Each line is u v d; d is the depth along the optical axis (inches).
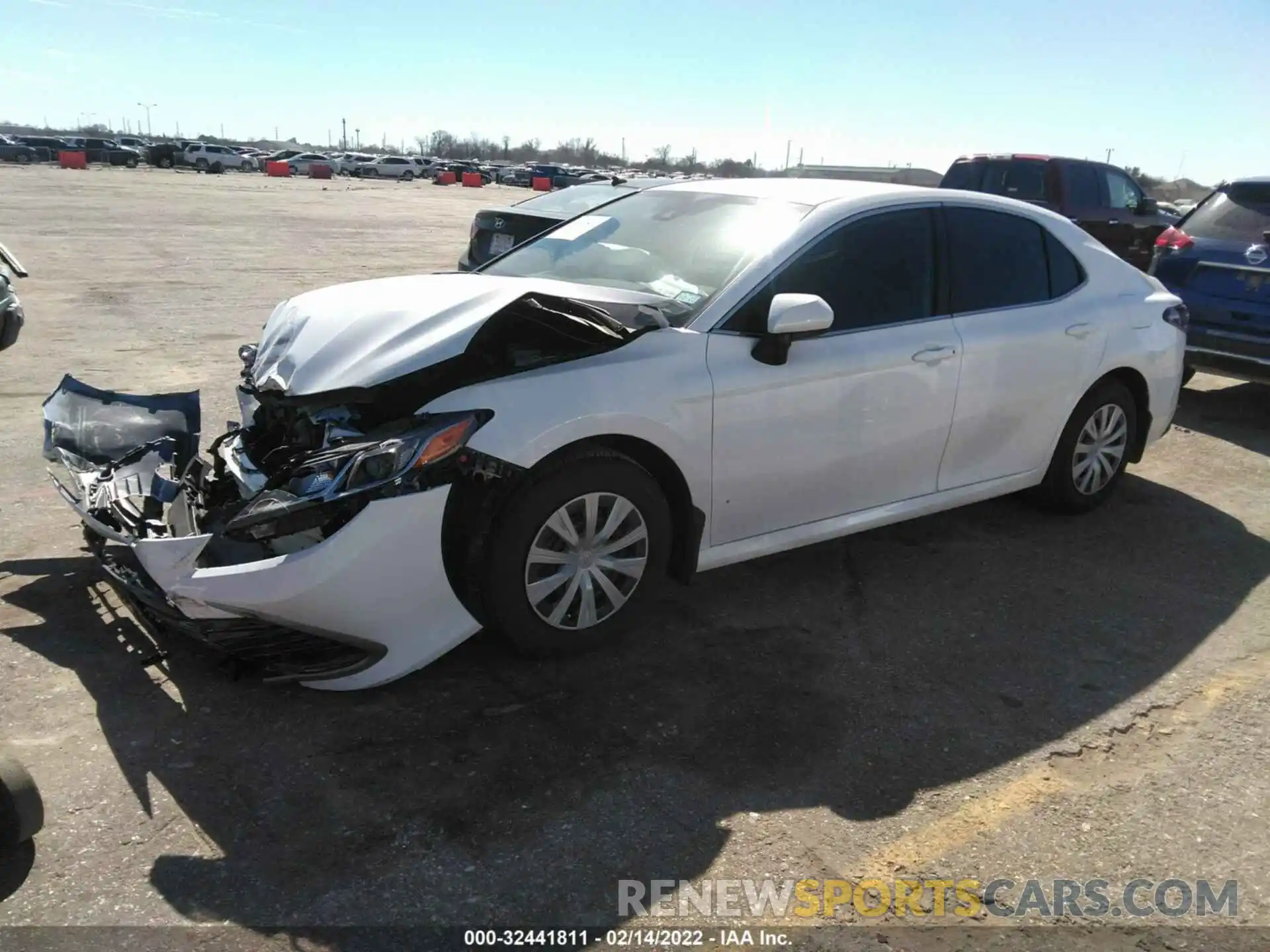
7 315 220.1
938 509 171.8
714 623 148.8
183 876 93.9
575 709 124.0
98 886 92.1
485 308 129.0
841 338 151.0
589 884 95.7
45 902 90.0
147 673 127.0
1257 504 213.5
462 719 120.6
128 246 618.8
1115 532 194.4
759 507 146.6
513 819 103.8
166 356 313.3
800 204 157.9
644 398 129.0
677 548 141.8
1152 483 226.2
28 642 132.8
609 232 171.6
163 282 474.0
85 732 114.5
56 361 297.6
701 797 108.8
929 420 162.9
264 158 2588.6
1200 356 274.1
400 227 891.4
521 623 126.0
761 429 141.4
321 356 127.0
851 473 155.6
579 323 130.7
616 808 106.3
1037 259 184.4
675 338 135.7
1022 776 115.6
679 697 128.3
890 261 160.4
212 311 401.4
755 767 114.6
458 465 117.0
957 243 170.1
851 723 124.6
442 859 97.8
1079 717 128.7
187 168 2281.0
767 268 145.4
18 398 252.2
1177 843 105.5
